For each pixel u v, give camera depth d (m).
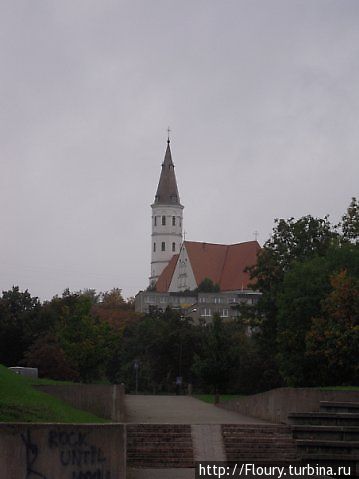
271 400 32.91
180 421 32.75
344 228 63.12
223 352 60.88
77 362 73.44
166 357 83.31
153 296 169.38
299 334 55.53
